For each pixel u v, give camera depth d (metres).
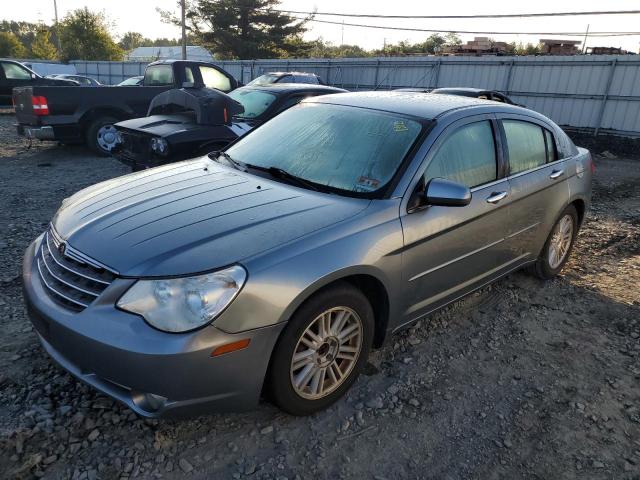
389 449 2.60
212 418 2.71
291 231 2.56
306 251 2.49
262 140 3.77
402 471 2.47
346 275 2.62
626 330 3.92
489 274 3.80
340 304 2.68
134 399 2.29
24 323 3.47
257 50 43.91
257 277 2.31
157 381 2.19
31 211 6.14
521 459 2.59
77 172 8.51
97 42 50.16
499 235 3.69
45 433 2.51
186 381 2.21
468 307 4.16
